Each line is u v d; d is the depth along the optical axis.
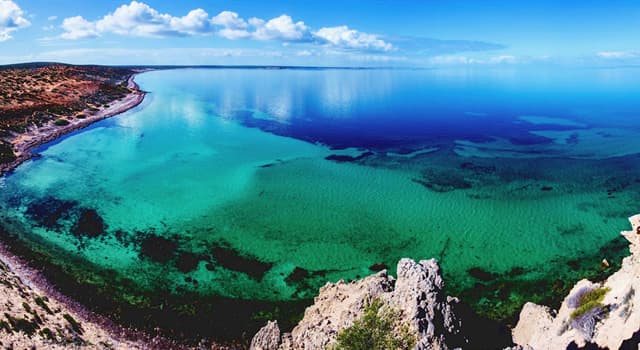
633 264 25.50
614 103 178.25
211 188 64.25
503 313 36.53
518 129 112.69
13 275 36.69
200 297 37.44
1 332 24.52
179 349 31.56
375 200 59.91
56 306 32.97
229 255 44.56
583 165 76.75
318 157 82.81
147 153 84.50
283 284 40.00
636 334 21.41
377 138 101.12
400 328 24.17
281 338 29.28
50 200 57.53
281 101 182.25
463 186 65.62
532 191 63.38
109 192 61.59
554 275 41.94
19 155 78.25
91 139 95.25
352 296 30.22
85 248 44.38
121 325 33.09
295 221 52.91
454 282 41.03
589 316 24.77
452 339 24.69
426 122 125.19
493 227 51.75
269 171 73.12
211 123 120.44
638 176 70.31
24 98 113.12
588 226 52.12
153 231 49.34
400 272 27.50
